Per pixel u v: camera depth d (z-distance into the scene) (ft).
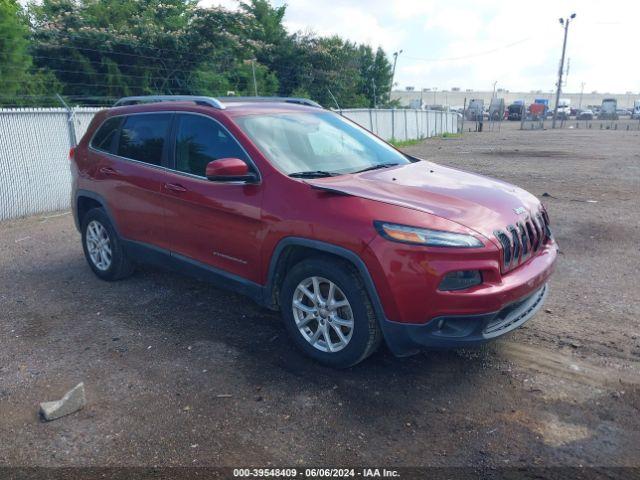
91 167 19.27
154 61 63.26
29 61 48.93
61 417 11.89
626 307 16.75
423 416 11.59
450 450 10.54
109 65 58.59
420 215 11.94
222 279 15.30
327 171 14.73
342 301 12.88
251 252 14.21
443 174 15.42
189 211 15.64
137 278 20.10
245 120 15.40
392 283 11.71
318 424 11.40
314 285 13.28
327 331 13.30
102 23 63.31
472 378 12.98
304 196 13.15
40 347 15.10
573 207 30.76
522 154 63.10
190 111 16.33
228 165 13.52
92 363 14.15
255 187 14.07
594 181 40.04
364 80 121.08
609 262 21.06
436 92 344.28
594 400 11.98
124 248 18.78
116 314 17.10
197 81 65.31
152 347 14.90
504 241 12.21
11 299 18.61
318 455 10.48
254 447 10.75
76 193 20.04
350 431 11.16
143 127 17.74
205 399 12.39
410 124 96.94
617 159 55.52
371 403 12.07
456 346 11.76
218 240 15.03
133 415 11.89
